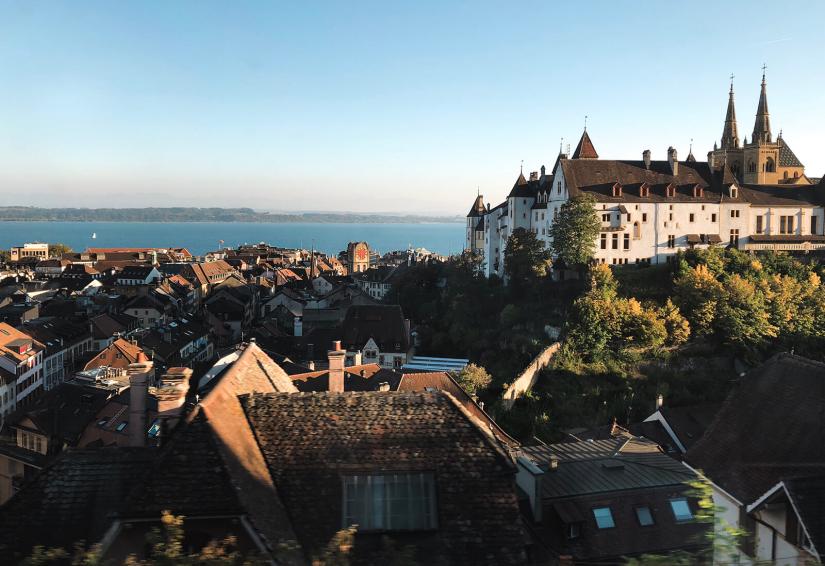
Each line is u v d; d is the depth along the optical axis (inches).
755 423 933.8
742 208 3961.6
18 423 2033.7
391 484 493.7
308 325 5113.2
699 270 3331.7
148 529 429.7
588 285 3449.8
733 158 4825.3
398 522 475.8
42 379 3772.1
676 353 3147.1
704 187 4018.2
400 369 3592.5
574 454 1178.6
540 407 2785.4
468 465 504.1
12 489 1555.1
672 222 3895.2
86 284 7362.2
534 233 4074.8
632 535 958.4
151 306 5344.5
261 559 413.4
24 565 439.8
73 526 486.9
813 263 3649.1
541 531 943.0
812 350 3149.6
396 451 509.7
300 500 482.0
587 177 4013.3
